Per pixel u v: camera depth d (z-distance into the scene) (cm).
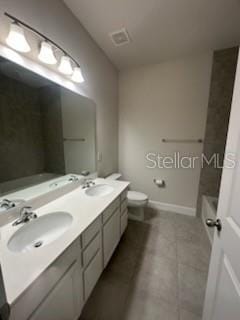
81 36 170
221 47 207
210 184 243
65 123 163
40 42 121
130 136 285
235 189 70
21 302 61
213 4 142
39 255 78
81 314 117
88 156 206
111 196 158
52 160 150
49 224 117
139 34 184
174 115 250
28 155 126
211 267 91
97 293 132
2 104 104
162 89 251
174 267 159
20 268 70
